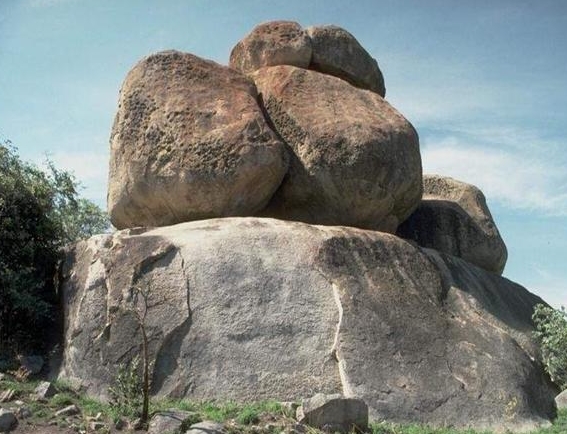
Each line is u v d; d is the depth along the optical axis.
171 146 10.98
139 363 9.22
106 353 9.36
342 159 11.00
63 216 13.11
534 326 11.97
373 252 10.37
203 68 11.64
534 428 9.34
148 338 9.33
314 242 10.12
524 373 10.03
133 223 11.52
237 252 9.90
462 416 9.17
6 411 7.75
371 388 9.05
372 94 12.24
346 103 11.77
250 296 9.60
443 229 13.52
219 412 8.37
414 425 8.80
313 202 11.28
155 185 11.00
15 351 10.00
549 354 11.00
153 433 7.72
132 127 11.34
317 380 9.11
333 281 9.84
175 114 11.12
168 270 9.75
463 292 10.88
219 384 9.04
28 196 11.33
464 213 13.73
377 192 11.11
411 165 11.45
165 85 11.43
